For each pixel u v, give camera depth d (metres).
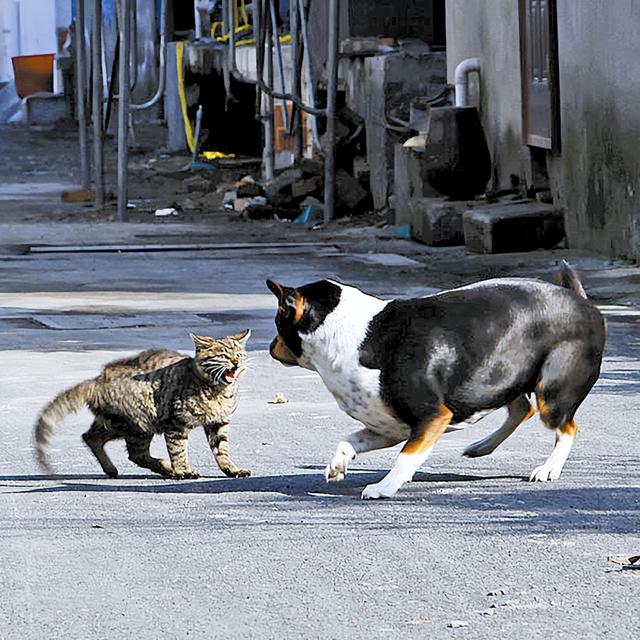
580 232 27.73
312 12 41.84
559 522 8.78
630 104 25.17
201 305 22.20
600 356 9.72
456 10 34.38
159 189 45.44
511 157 31.03
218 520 9.11
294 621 6.91
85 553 8.35
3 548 8.52
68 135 63.66
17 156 56.94
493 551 8.13
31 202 42.03
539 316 9.45
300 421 12.95
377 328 9.28
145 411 10.38
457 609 7.05
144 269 27.55
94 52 40.56
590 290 22.89
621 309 20.80
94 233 34.28
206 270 27.25
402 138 35.09
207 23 55.19
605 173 26.38
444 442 11.64
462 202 30.69
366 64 37.25
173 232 34.44
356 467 10.81
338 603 7.20
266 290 24.28
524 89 29.81
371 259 28.50
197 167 49.81
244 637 6.69
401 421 9.41
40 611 7.20
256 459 11.26
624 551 8.07
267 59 44.69
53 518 9.32
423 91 35.69
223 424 10.43
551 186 29.30
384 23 39.06
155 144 59.62
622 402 13.59
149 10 62.00
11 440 12.38
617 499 9.40
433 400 9.26
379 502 9.48
